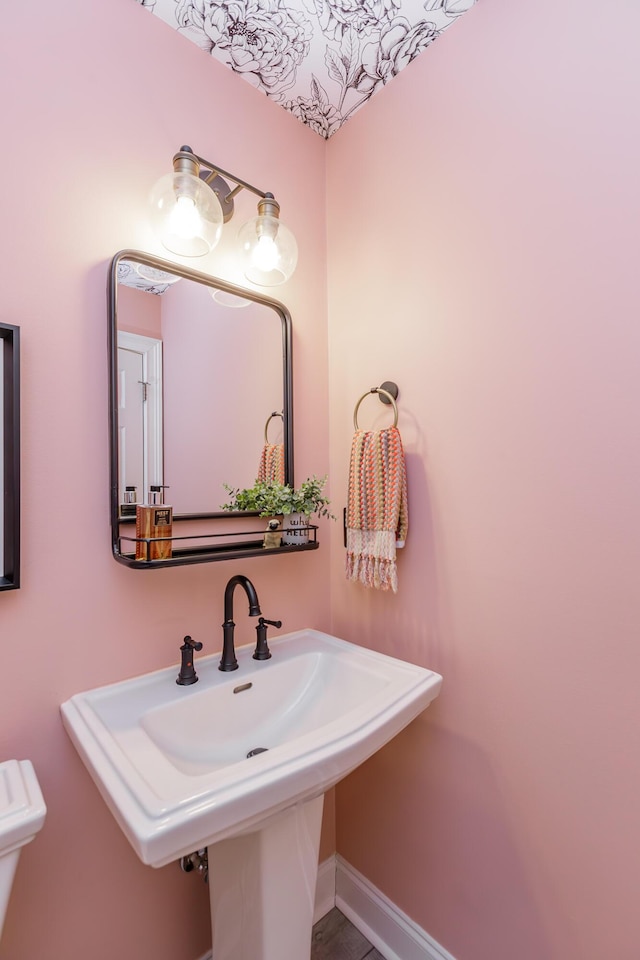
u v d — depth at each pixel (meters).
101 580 0.93
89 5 0.94
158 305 1.04
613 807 0.84
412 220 1.19
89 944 0.90
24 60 0.86
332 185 1.43
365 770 1.30
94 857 0.91
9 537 0.80
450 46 1.10
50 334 0.87
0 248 0.82
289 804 0.69
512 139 0.98
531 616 0.95
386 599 1.25
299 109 1.34
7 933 0.81
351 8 1.04
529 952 0.95
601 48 0.85
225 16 1.06
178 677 0.97
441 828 1.11
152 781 0.64
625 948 0.82
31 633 0.84
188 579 1.08
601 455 0.85
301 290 1.36
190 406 1.08
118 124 0.98
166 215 0.93
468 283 1.06
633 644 0.81
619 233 0.82
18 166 0.84
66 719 0.83
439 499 1.12
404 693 0.91
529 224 0.95
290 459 1.29
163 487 1.03
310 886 0.95
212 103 1.15
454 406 1.09
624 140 0.82
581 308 0.87
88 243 0.93
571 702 0.89
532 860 0.95
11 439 0.81
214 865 0.95
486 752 1.03
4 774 0.75
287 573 1.30
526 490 0.96
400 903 1.20
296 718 1.05
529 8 0.95
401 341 1.21
